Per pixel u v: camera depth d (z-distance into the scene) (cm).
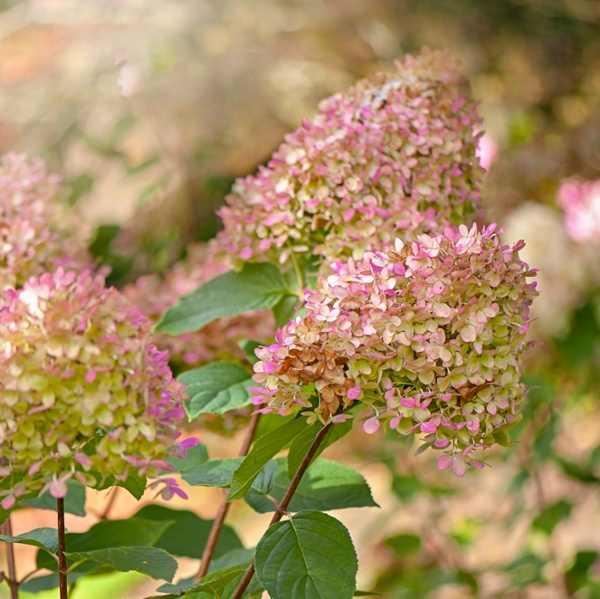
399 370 119
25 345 113
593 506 298
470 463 121
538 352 259
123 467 115
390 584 257
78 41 261
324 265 137
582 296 260
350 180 136
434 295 119
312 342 120
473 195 142
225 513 143
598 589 229
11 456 114
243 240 143
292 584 121
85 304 115
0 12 260
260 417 149
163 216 250
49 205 148
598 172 291
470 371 119
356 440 334
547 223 264
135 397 114
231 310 143
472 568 263
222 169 291
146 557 123
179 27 297
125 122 259
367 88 142
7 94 253
